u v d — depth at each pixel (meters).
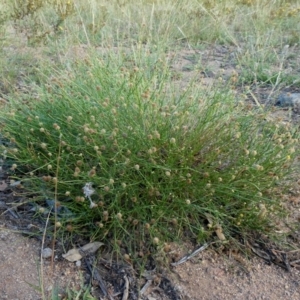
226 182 0.74
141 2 1.76
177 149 0.74
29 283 0.63
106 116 0.81
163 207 0.71
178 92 0.99
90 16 1.66
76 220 0.71
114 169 0.71
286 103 1.14
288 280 0.68
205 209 0.72
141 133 0.76
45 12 1.64
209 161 0.74
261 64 1.35
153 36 1.52
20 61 1.31
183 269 0.68
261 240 0.73
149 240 0.70
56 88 1.01
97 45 1.47
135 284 0.66
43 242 0.66
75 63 1.11
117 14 1.71
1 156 0.86
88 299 0.63
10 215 0.76
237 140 0.79
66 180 0.75
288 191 0.82
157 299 0.64
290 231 0.74
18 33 1.48
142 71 0.98
